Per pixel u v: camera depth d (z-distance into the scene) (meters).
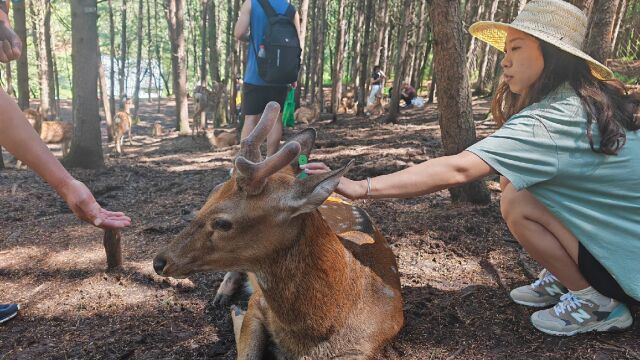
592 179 2.30
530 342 2.51
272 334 2.36
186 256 2.05
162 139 14.76
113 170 7.40
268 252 2.07
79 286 3.40
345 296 2.23
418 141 8.17
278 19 4.77
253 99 4.92
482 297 3.00
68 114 21.59
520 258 3.44
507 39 2.44
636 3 12.82
